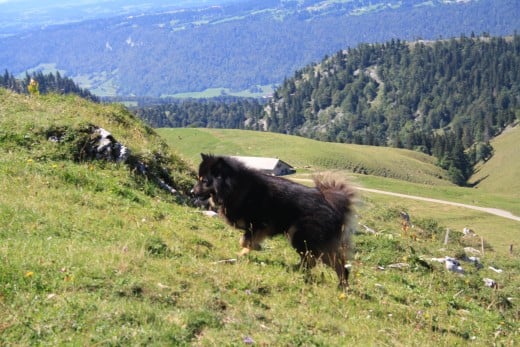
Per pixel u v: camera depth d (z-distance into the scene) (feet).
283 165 397.19
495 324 41.39
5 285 25.36
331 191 37.78
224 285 31.65
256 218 38.14
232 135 592.19
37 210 38.37
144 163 60.64
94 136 57.57
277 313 29.53
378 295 39.32
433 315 38.14
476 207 342.03
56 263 28.45
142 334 23.21
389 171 558.97
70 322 23.34
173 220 47.01
